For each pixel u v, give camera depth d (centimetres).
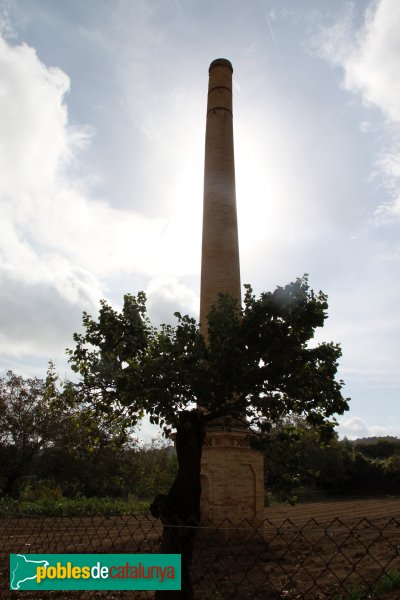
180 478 1073
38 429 3788
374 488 6581
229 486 2102
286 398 1212
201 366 1184
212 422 2186
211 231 2638
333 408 1196
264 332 1155
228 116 2928
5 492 3794
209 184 2750
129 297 1449
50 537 1694
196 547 1719
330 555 1675
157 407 1104
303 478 1292
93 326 1452
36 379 3978
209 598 1052
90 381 1418
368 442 8488
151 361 1160
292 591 1170
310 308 1167
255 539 1909
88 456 3806
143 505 3728
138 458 4547
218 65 3019
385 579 1198
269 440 1265
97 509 3431
